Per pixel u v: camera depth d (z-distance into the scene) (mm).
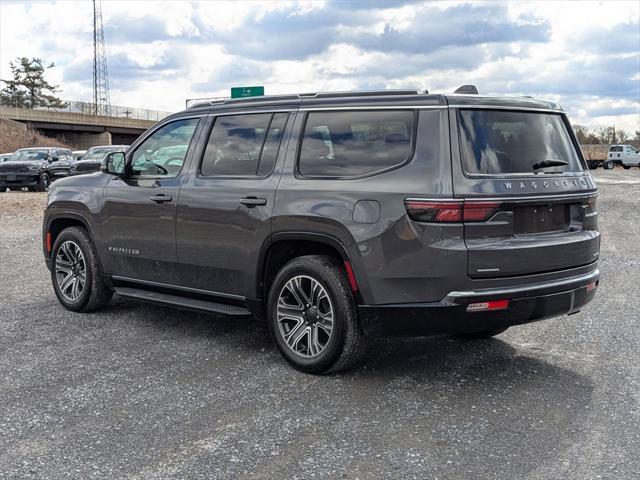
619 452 3762
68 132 83250
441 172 4480
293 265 5055
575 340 6082
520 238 4641
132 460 3660
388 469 3564
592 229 5227
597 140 91250
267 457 3697
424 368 5238
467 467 3586
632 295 8000
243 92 22016
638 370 5230
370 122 4902
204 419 4215
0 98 104938
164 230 5973
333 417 4250
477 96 4777
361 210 4691
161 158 6168
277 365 5277
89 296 6809
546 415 4305
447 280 4438
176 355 5527
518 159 4762
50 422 4168
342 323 4812
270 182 5262
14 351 5621
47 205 7152
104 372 5094
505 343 5980
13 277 8945
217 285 5684
